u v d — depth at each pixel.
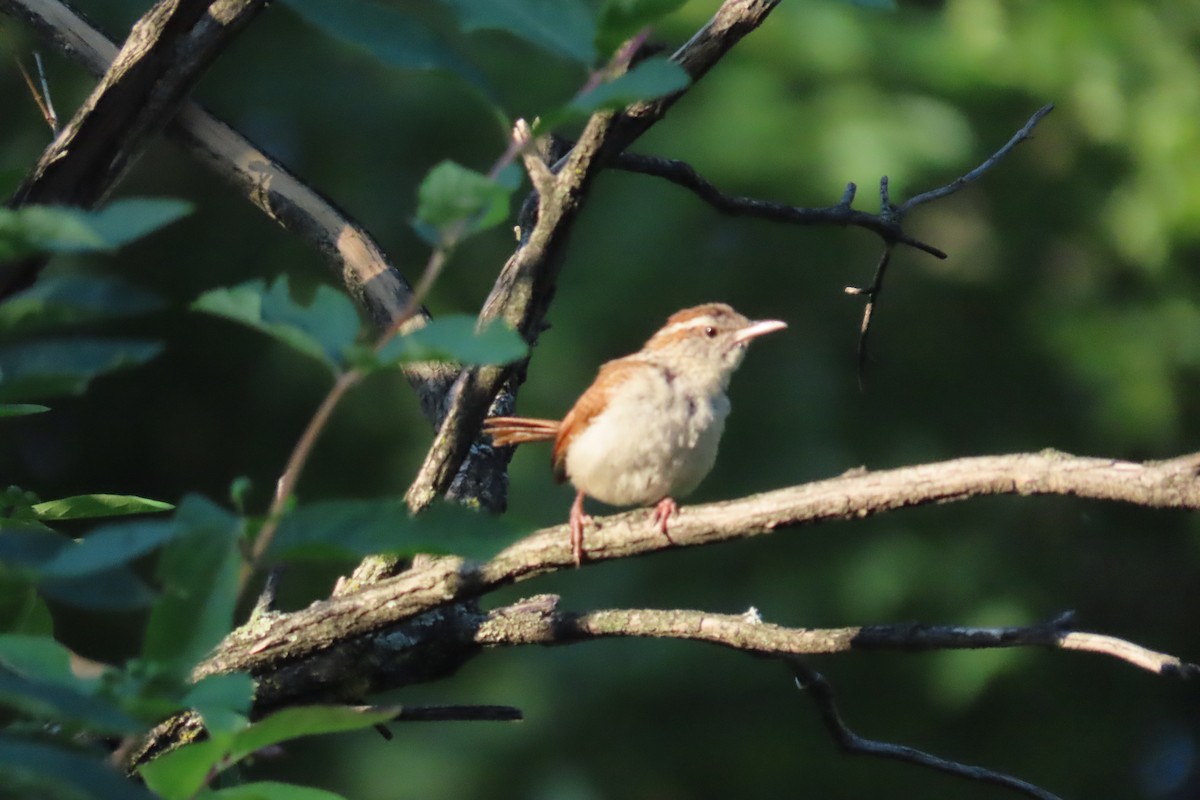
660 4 3.20
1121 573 16.23
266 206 6.58
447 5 3.28
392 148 14.91
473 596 4.77
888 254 6.68
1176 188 15.23
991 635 4.95
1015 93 15.14
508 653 14.88
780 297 15.76
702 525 4.55
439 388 6.20
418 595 4.77
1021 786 5.43
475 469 6.29
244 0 4.98
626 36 3.25
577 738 14.66
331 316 3.11
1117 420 15.09
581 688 14.91
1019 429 15.74
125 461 15.54
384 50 3.28
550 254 4.96
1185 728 16.89
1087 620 15.73
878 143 14.24
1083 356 15.27
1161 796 16.80
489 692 14.62
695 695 15.17
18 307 2.92
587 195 4.89
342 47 15.20
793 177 14.29
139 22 4.91
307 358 14.90
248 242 14.98
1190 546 16.25
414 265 14.71
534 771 14.38
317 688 5.21
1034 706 16.06
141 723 2.73
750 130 14.30
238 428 15.38
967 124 14.81
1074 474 4.18
